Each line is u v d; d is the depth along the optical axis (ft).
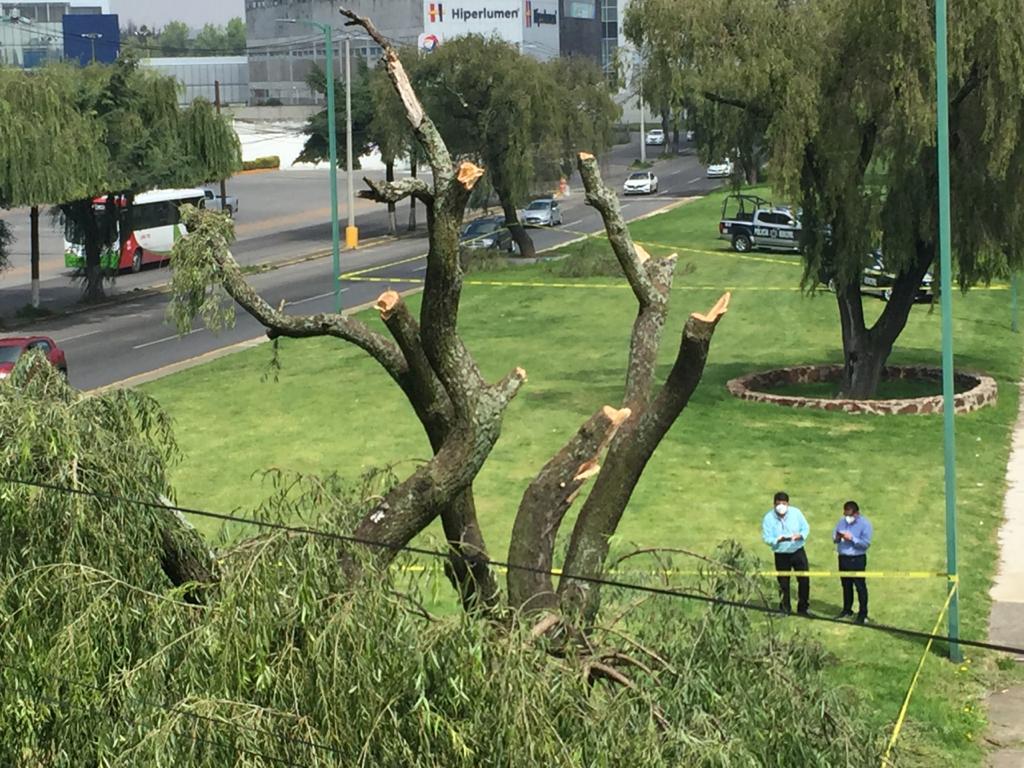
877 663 55.36
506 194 187.52
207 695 25.55
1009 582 65.62
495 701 25.62
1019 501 79.25
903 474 84.12
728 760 26.71
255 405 105.40
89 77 158.61
